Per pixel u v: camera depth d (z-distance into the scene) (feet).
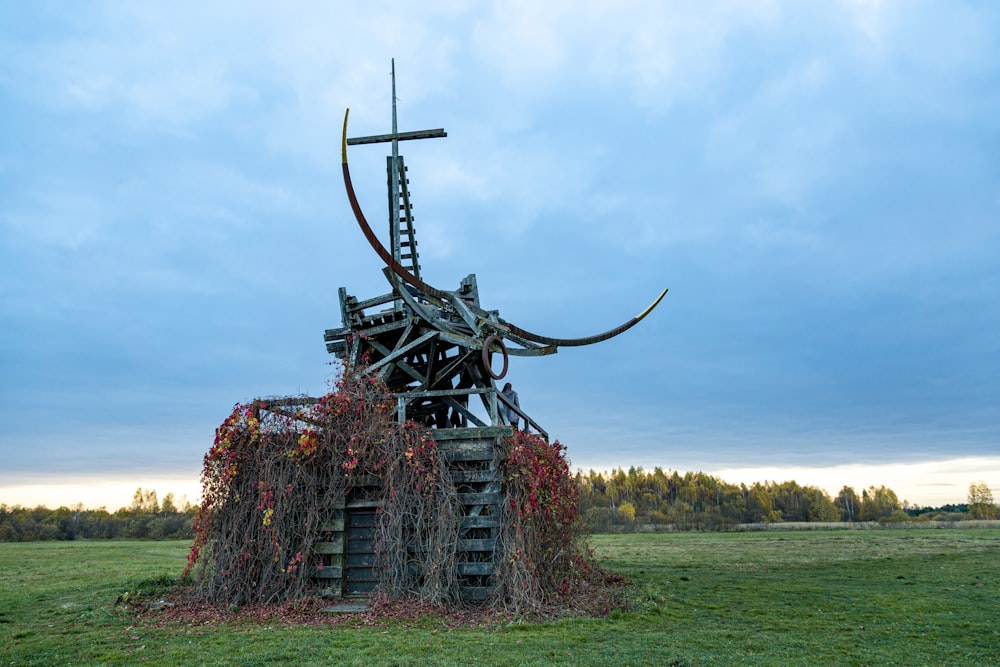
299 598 34.83
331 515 37.06
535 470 37.14
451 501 35.86
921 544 87.61
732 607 37.27
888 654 25.93
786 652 25.96
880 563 63.31
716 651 25.89
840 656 25.48
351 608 33.88
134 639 27.94
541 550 38.27
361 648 25.98
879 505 343.05
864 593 42.68
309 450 36.68
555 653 24.93
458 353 50.21
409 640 27.35
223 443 37.24
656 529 174.29
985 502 313.53
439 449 37.40
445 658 24.13
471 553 35.96
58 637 28.48
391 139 49.52
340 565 36.27
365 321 48.24
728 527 174.29
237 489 37.40
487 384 49.19
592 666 23.09
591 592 40.68
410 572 35.42
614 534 141.59
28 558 67.15
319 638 27.73
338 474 37.14
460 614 32.78
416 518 35.63
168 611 33.96
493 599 33.99
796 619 33.60
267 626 30.81
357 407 37.83
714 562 65.92
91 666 23.57
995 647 27.45
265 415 38.27
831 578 51.39
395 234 47.65
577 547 43.24
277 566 35.83
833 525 190.90
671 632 29.81
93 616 32.63
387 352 47.21
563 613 33.50
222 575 35.78
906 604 38.27
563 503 41.93
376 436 37.40
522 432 40.24
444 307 46.29
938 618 33.94
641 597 39.88
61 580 46.62
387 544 35.45
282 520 36.22
